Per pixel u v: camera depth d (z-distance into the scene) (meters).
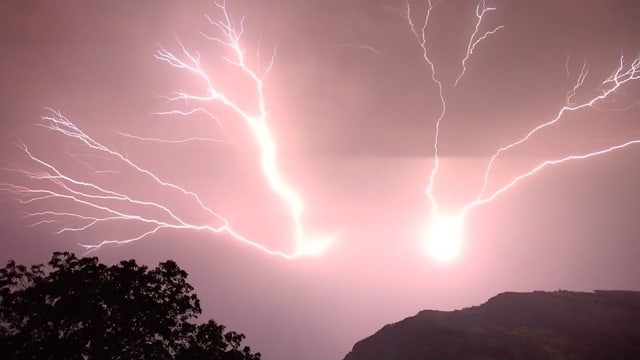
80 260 14.36
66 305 12.95
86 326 13.29
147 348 13.80
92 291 13.51
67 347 12.77
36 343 12.78
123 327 13.63
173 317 14.44
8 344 12.60
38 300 13.10
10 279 13.48
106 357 13.31
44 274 14.07
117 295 13.67
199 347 14.41
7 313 12.95
